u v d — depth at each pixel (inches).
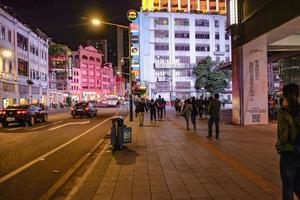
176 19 3870.6
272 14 725.9
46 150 571.2
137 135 732.7
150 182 325.1
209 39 3961.6
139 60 3786.9
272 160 421.7
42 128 990.4
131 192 293.0
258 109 924.6
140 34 3789.4
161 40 3833.7
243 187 296.5
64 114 1886.1
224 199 263.9
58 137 758.5
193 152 494.3
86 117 1544.0
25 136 780.6
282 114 203.0
